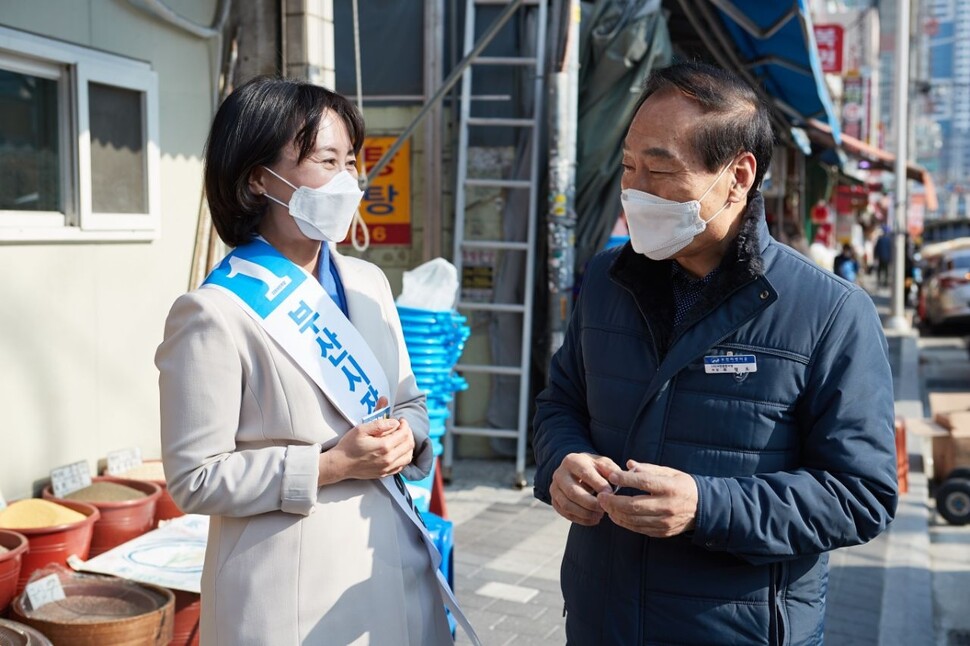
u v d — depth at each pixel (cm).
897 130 1695
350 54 698
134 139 430
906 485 694
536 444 216
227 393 182
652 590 188
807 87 899
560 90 629
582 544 203
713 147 178
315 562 184
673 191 180
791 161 1644
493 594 466
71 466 383
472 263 694
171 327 185
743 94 182
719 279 184
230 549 186
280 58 479
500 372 670
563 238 639
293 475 179
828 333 180
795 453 185
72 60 388
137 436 439
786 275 185
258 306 185
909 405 1048
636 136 184
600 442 200
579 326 216
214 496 178
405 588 198
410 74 696
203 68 470
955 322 1823
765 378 181
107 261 416
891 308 1731
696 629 185
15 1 364
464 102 670
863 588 507
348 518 189
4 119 369
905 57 1672
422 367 422
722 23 782
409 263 707
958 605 507
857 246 3591
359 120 201
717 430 183
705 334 184
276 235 197
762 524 171
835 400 179
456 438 715
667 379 187
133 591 313
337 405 188
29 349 378
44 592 305
